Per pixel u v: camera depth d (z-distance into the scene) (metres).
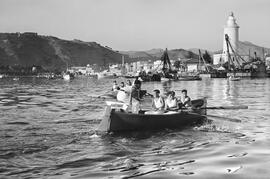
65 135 17.70
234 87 74.12
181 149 14.58
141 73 146.25
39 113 27.16
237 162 12.10
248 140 16.11
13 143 15.87
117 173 11.16
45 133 18.22
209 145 15.21
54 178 10.80
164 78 129.12
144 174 10.97
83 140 16.53
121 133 18.02
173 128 19.61
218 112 27.12
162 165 12.00
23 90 69.88
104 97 42.19
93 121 22.53
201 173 10.92
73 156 13.59
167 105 21.20
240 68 161.50
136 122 18.23
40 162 12.75
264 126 20.27
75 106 33.00
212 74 157.12
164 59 156.88
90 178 10.69
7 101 40.03
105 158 13.22
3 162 12.75
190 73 167.62
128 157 13.30
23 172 11.51
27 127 20.12
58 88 79.62
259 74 157.50
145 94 29.50
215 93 53.94
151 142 16.06
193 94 51.91
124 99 23.59
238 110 28.52
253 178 10.28
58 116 25.20
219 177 10.45
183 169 11.43
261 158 12.56
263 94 50.38
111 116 17.70
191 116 20.80
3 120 23.09
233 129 19.34
